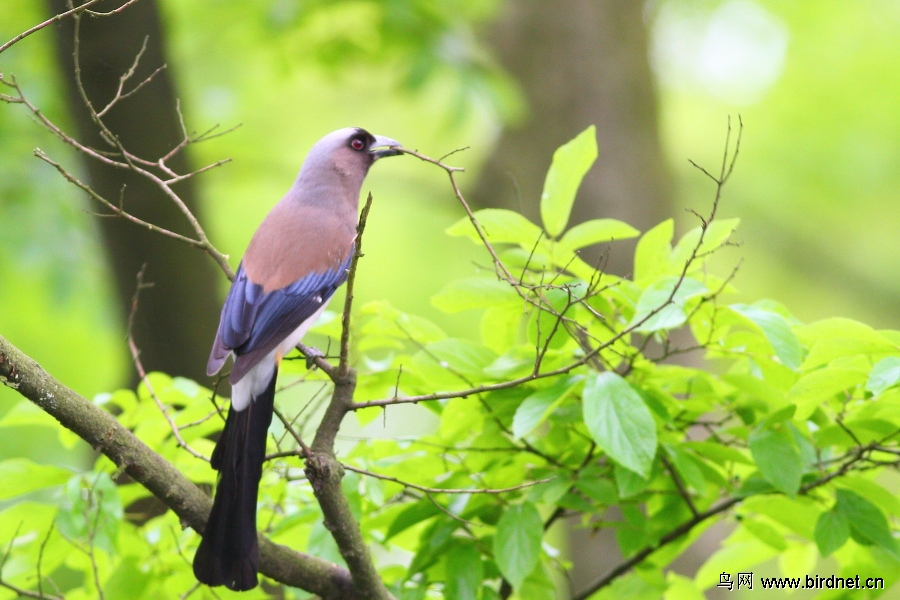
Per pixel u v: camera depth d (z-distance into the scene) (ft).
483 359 26.22
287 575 24.00
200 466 27.66
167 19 43.78
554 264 27.40
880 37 76.28
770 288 82.53
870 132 76.89
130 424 28.12
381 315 27.76
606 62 60.08
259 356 25.85
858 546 27.76
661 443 24.79
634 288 26.00
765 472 23.79
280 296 28.55
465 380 25.85
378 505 26.61
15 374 21.21
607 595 30.63
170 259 42.37
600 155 58.75
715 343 26.89
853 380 22.82
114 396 27.71
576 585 52.49
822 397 23.52
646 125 60.13
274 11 56.54
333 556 25.32
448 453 27.73
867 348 23.02
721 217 78.43
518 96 58.85
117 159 40.60
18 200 52.34
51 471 25.72
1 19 51.60
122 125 39.93
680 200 74.08
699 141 79.92
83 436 22.31
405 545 29.50
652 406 24.82
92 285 54.49
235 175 65.57
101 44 38.32
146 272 42.42
